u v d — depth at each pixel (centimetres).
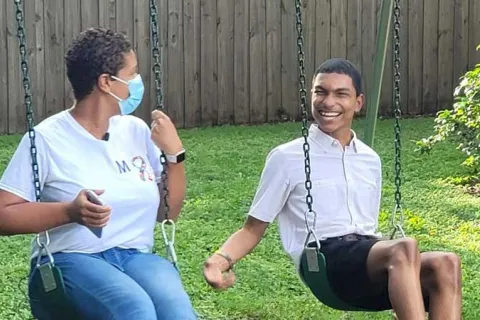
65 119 414
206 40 1299
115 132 422
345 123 471
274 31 1320
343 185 468
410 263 429
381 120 1340
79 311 397
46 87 1235
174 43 1285
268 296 636
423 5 1359
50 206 391
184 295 405
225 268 464
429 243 750
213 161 1073
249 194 912
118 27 1256
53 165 405
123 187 412
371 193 477
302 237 467
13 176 400
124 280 398
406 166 1048
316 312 604
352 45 1341
